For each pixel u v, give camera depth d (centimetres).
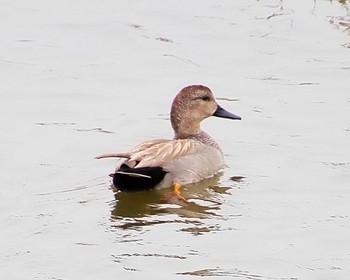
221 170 1614
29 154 1670
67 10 2347
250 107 1872
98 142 1727
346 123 1789
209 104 1683
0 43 2181
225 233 1383
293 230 1394
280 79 1992
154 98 1922
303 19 2228
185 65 2067
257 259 1310
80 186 1549
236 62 2075
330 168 1606
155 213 1449
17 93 1942
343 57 2073
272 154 1673
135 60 2100
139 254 1321
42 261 1307
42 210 1458
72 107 1884
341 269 1289
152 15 2305
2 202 1485
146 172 1512
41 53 2134
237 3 2325
